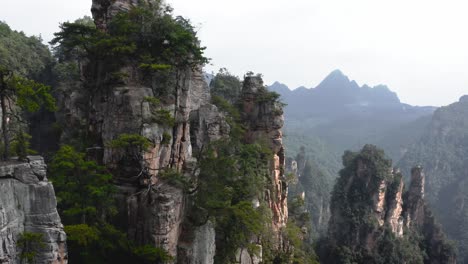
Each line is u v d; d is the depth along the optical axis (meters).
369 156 95.88
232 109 65.38
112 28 40.12
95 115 39.84
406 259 93.12
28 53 75.31
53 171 30.31
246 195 49.59
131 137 33.22
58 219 22.23
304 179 159.50
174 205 34.47
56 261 21.89
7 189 20.47
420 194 104.38
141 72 38.91
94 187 30.20
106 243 30.59
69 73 58.84
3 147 25.22
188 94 42.03
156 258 32.53
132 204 34.53
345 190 97.88
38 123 51.56
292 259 60.25
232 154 53.50
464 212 140.00
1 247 19.72
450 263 100.56
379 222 94.31
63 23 40.56
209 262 39.31
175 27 39.38
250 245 47.44
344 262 89.19
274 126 67.69
